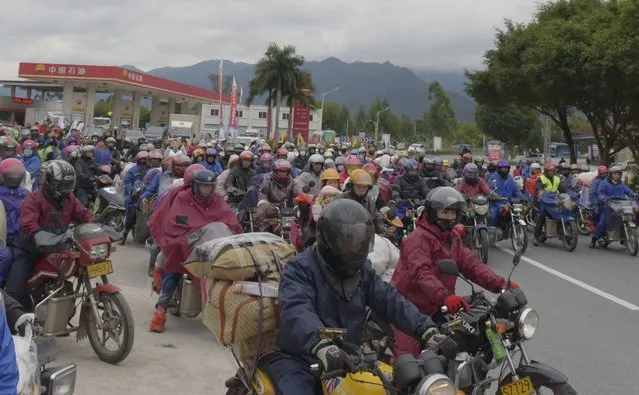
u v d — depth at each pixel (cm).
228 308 392
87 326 621
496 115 6700
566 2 2688
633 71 1981
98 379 554
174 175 1067
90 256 592
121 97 6356
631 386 589
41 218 615
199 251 435
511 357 419
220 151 2255
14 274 596
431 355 320
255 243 425
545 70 2300
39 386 327
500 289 455
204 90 6881
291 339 361
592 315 841
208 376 579
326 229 350
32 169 1337
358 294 368
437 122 10331
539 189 1458
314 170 1262
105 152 1819
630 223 1346
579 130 7656
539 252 1373
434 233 476
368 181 756
